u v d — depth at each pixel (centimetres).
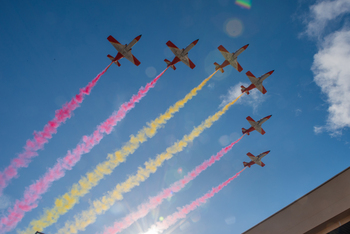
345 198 2119
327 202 2192
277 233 2308
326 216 2138
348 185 2159
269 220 2422
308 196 2323
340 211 2086
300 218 2261
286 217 2342
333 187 2228
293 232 2238
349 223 2080
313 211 2225
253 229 2472
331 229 2155
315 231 2198
